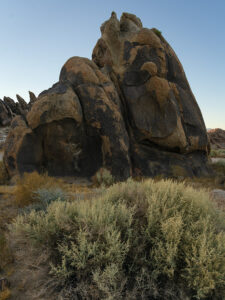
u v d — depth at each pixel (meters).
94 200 3.71
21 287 2.59
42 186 6.95
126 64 13.64
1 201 6.32
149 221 2.78
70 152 10.88
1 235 3.99
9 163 10.57
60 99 10.16
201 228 2.83
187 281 2.29
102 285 2.12
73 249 2.38
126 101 12.96
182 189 3.90
